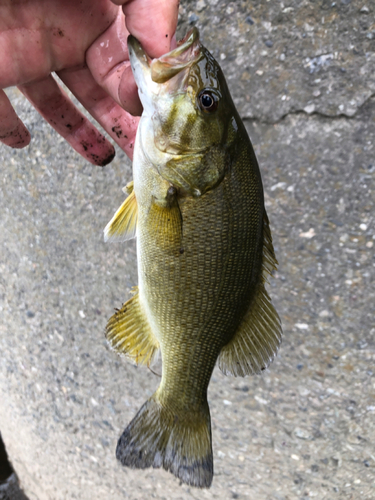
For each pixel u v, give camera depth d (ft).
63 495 1.54
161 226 0.67
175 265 0.67
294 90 1.01
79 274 1.27
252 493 1.28
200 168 0.65
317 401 1.16
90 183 1.17
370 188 1.02
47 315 1.36
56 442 1.49
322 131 1.02
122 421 1.36
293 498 1.25
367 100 0.98
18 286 1.37
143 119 0.67
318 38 0.98
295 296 1.12
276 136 1.05
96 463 1.43
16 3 0.69
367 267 1.06
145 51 0.65
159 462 0.77
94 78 0.77
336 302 1.09
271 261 0.72
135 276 1.21
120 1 0.62
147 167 0.68
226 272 0.67
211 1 0.99
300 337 1.14
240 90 1.04
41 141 1.18
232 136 0.66
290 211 1.08
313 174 1.05
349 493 1.20
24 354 1.44
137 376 1.29
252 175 0.67
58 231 1.26
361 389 1.12
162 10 0.62
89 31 0.72
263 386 1.19
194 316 0.69
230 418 1.25
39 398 1.47
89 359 1.34
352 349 1.11
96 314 1.29
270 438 1.22
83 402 1.39
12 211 1.29
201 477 0.75
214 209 0.65
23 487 1.66
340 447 1.17
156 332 0.73
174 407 0.76
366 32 0.95
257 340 0.73
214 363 0.73
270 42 1.00
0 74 0.73
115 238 0.74
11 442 1.62
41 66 0.75
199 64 0.65
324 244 1.07
